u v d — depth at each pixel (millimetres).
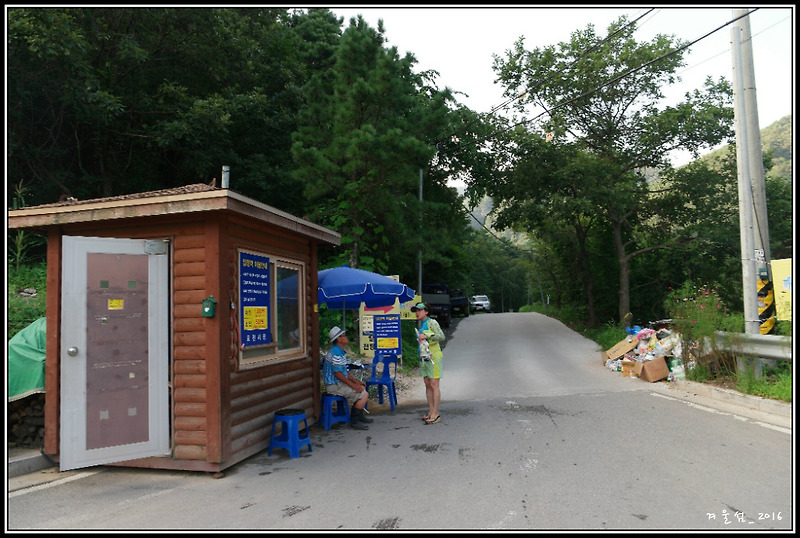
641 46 19656
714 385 9086
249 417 6094
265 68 18156
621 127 21109
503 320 29359
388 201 15070
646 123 20031
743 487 4570
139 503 4691
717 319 9547
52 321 5852
